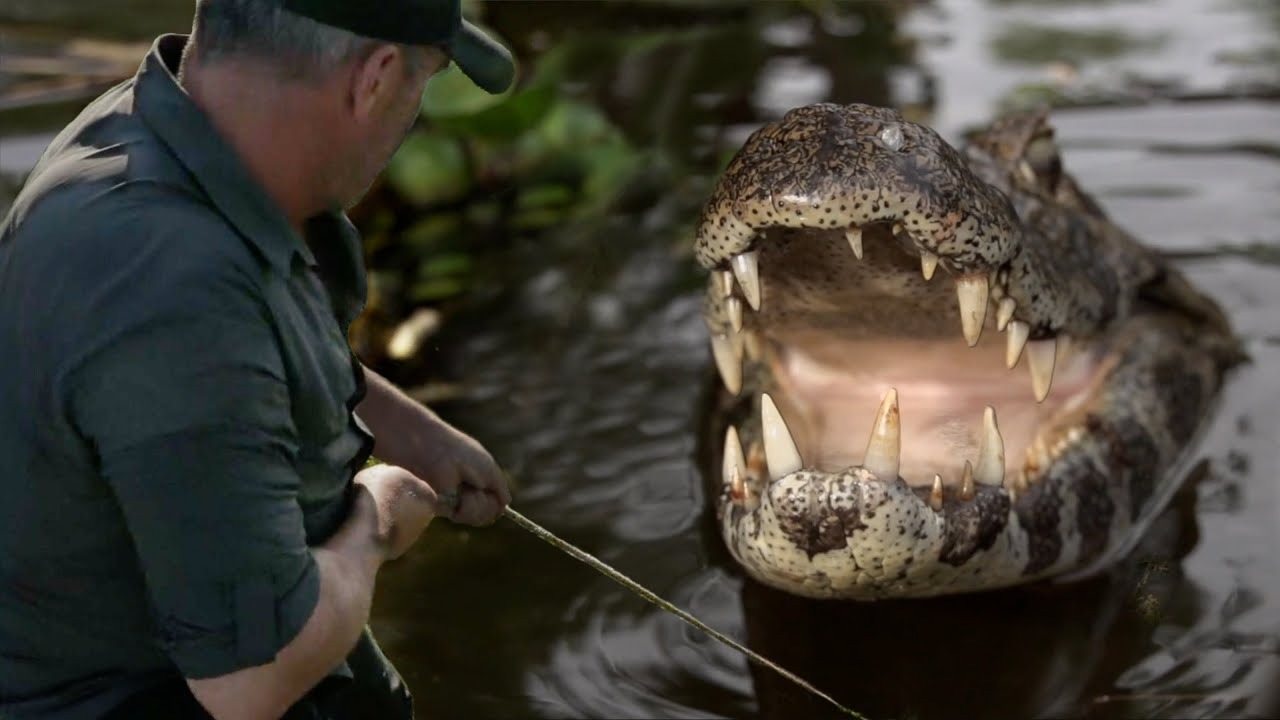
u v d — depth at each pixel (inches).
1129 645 137.6
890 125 120.0
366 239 219.8
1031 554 137.5
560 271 213.8
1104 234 163.5
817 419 144.7
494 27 281.7
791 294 133.9
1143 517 154.8
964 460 138.8
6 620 94.0
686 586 148.2
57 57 260.1
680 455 172.2
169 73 89.5
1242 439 171.6
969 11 300.4
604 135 239.0
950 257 120.7
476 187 234.1
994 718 128.8
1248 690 130.5
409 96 93.2
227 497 84.0
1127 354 160.2
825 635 140.0
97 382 83.0
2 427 87.5
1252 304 200.8
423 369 191.3
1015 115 169.0
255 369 85.2
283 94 89.0
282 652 86.4
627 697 132.4
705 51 276.8
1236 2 301.1
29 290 85.8
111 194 86.1
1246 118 249.8
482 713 130.6
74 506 88.6
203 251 84.5
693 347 195.9
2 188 214.2
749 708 130.5
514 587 149.6
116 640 93.7
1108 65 270.5
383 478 99.8
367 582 93.6
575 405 183.2
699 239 125.5
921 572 128.3
